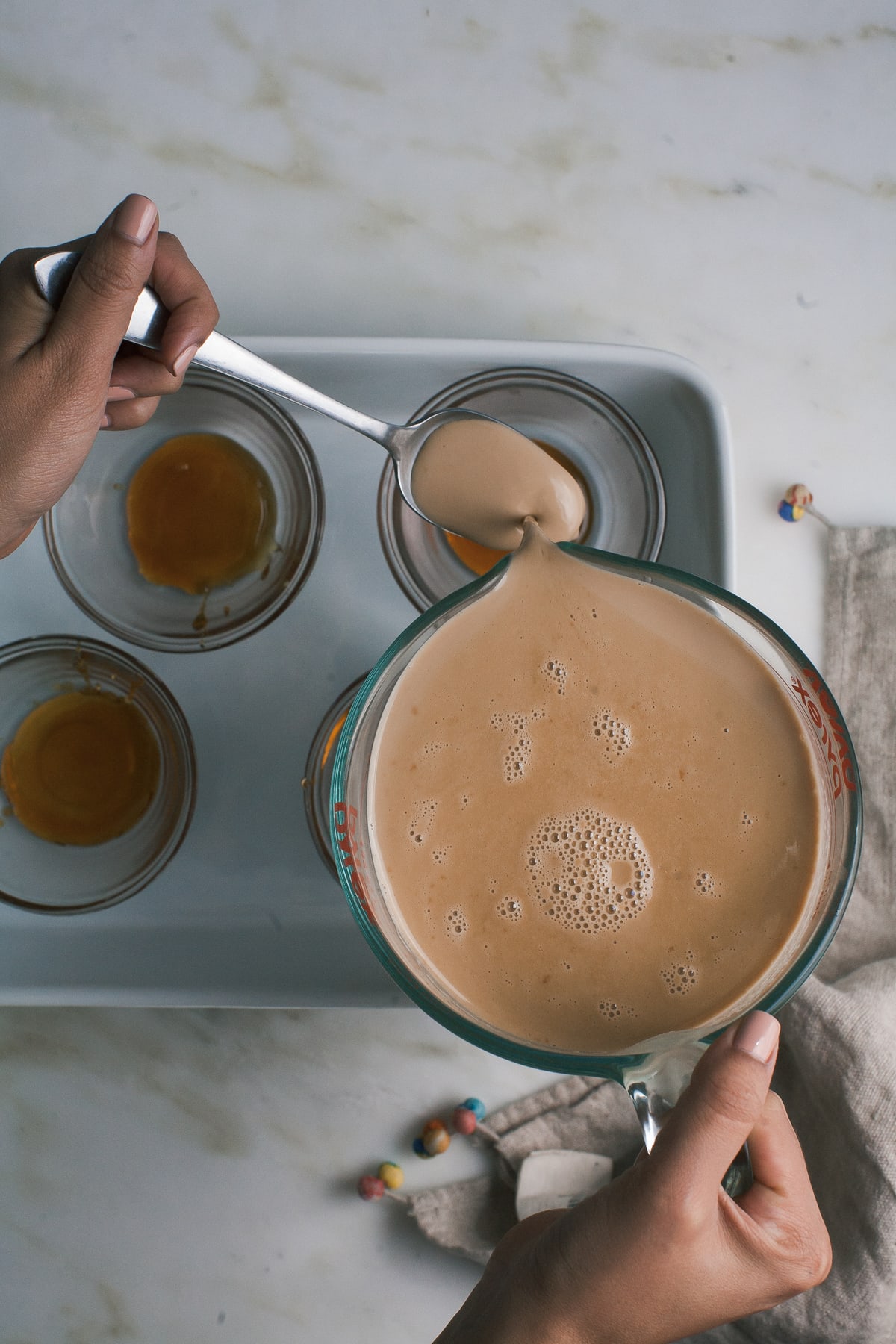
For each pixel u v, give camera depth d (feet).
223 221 3.37
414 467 2.65
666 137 3.38
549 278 3.36
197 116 3.40
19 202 3.38
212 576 3.09
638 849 2.31
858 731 3.26
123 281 2.15
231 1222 3.25
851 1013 3.04
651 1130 2.05
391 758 2.38
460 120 3.39
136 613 3.06
